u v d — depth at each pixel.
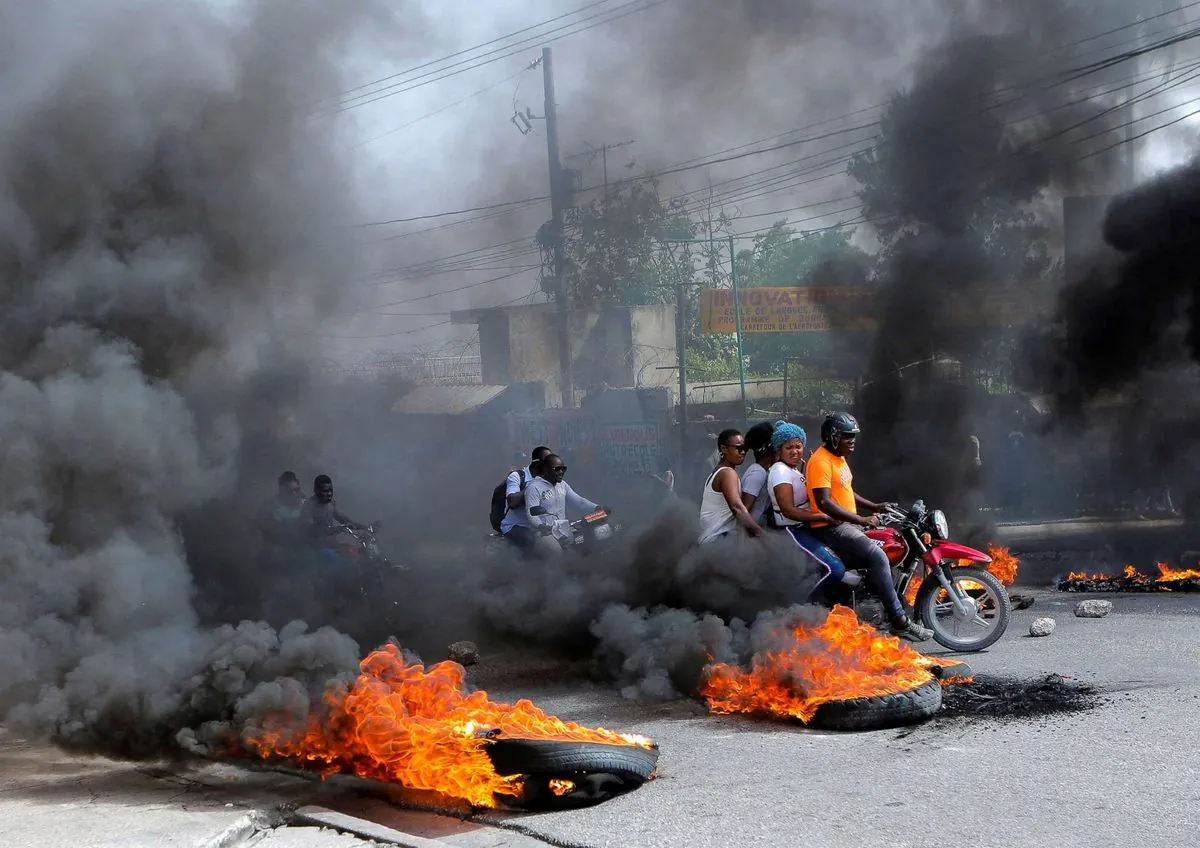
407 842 4.51
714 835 4.40
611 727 6.37
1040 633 8.37
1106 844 4.05
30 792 5.43
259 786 5.43
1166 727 5.56
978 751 5.37
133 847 4.45
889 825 4.38
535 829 4.62
